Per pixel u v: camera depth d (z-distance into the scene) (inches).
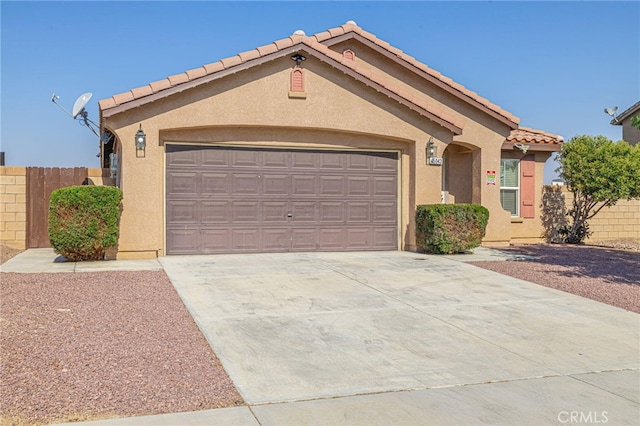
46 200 633.0
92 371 234.4
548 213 788.6
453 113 692.1
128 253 523.2
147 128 525.0
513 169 770.8
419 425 195.6
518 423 198.8
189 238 552.7
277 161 580.7
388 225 621.0
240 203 568.7
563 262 559.5
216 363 252.1
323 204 596.4
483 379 242.2
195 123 537.0
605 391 231.5
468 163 724.0
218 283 418.9
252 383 230.7
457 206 582.6
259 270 473.7
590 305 379.9
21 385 216.7
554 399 221.8
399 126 604.1
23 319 300.8
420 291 410.3
